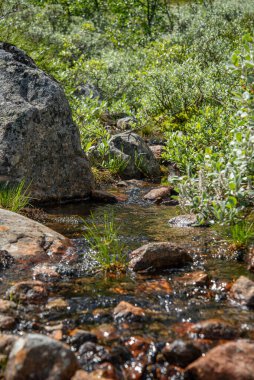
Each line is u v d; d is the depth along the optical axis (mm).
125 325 3848
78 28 25281
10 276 4809
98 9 30531
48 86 8203
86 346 3492
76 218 7148
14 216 6168
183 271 4969
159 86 13617
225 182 5914
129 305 4090
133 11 28438
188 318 3957
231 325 3820
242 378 3074
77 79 15219
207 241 5867
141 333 3730
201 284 4621
